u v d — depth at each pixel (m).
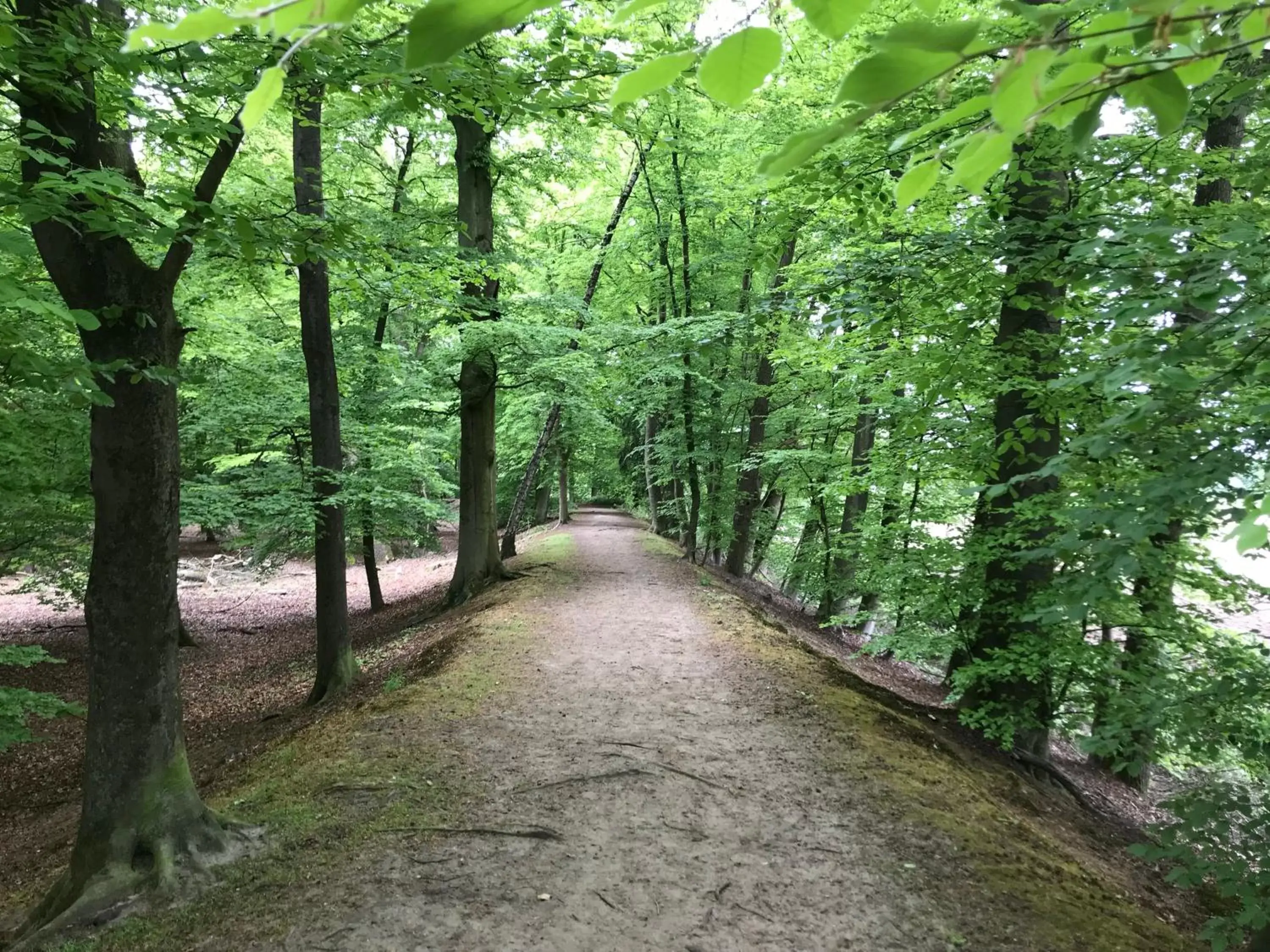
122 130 4.16
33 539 9.38
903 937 3.60
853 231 7.92
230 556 25.94
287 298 12.17
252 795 5.04
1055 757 9.70
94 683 3.97
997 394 6.68
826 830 4.59
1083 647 5.91
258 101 0.62
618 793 5.05
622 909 3.77
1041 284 6.36
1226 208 4.54
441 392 14.49
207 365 10.51
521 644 9.05
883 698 7.88
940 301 6.05
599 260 15.84
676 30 8.07
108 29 3.82
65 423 6.24
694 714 6.68
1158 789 9.60
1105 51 0.75
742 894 3.92
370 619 16.97
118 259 3.82
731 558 19.17
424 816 4.64
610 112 4.78
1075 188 6.00
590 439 24.09
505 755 5.63
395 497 13.34
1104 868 5.19
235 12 0.58
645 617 10.77
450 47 0.57
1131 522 3.09
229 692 12.07
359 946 3.46
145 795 4.01
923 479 8.04
